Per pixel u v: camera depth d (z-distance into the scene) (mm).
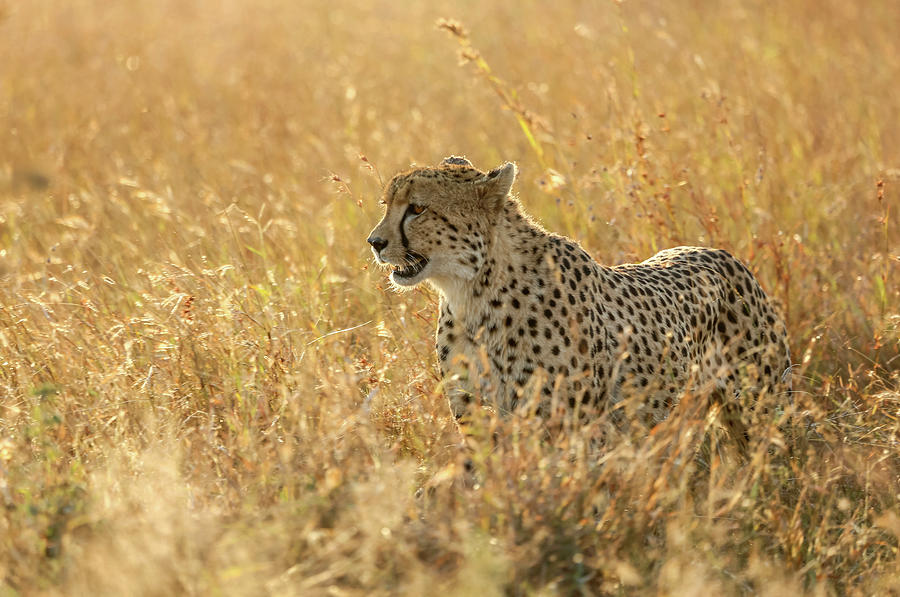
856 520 8484
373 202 14172
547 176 12906
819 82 19266
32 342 10047
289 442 7984
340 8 31031
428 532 6945
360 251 12961
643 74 18984
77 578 6434
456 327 8875
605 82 17422
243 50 25859
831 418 9672
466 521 6980
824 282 12766
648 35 23094
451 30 13188
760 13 24297
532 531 7062
